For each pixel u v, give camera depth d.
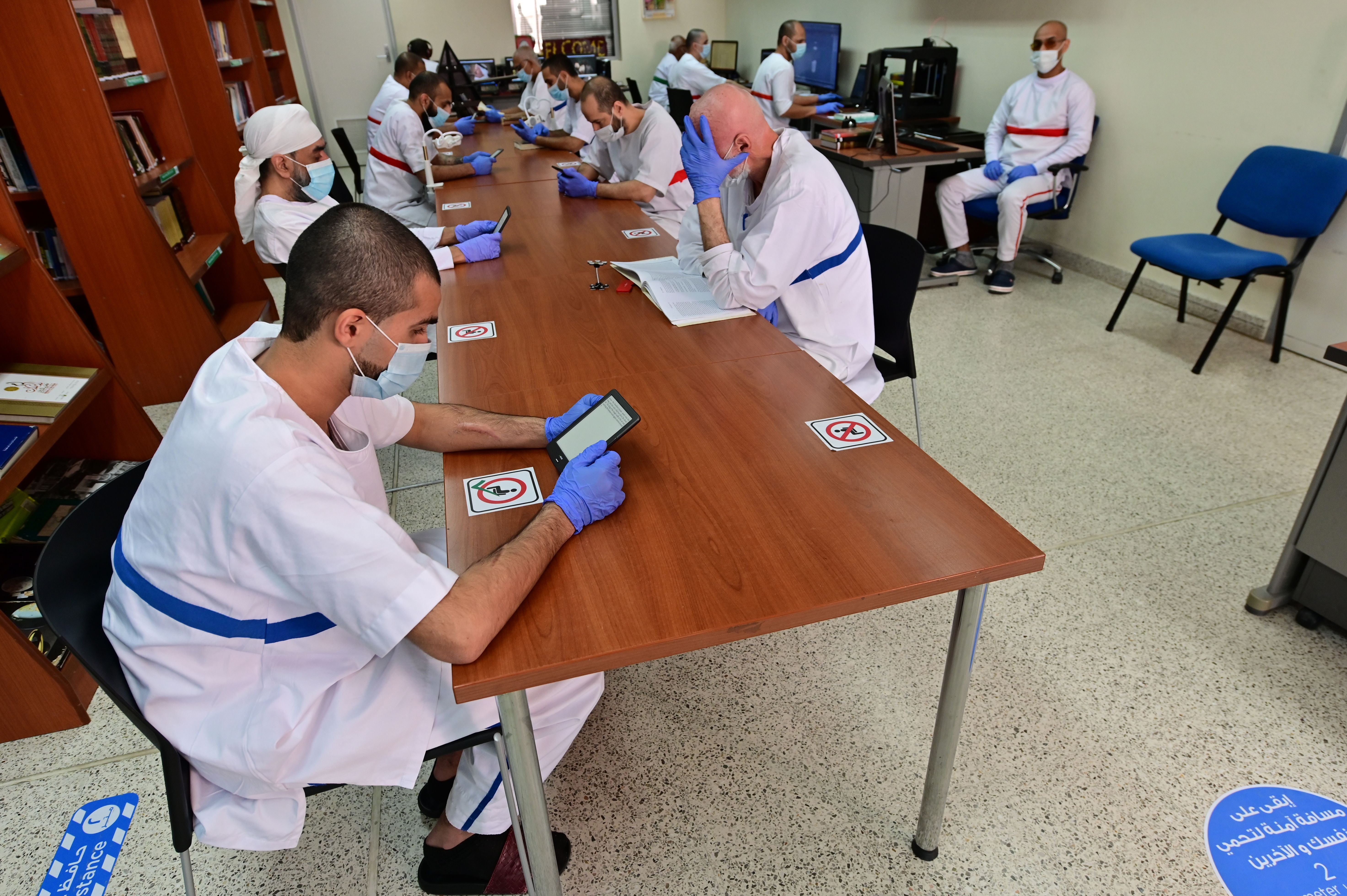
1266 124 3.27
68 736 1.69
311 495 0.85
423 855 1.42
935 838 1.36
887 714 1.69
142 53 3.27
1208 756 1.57
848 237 1.96
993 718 1.67
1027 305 3.96
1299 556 1.87
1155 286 3.93
